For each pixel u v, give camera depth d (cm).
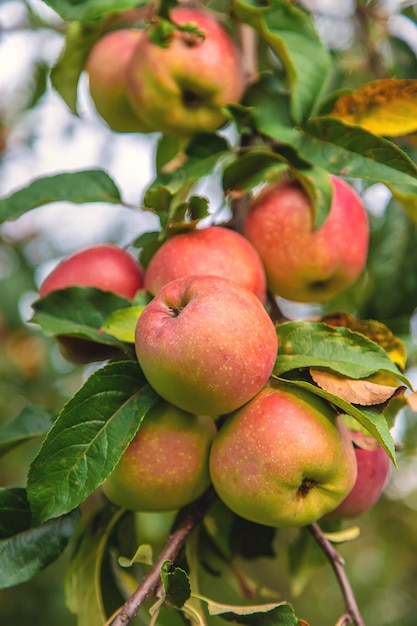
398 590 158
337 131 60
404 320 76
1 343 133
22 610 122
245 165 62
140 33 70
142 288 64
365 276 80
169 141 73
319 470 53
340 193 64
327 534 63
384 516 133
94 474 52
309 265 62
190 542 63
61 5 62
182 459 55
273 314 64
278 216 62
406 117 62
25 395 130
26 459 116
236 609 52
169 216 59
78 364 65
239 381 52
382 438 52
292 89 61
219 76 63
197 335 51
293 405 53
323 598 163
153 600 65
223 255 58
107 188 64
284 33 63
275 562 145
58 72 73
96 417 53
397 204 79
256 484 53
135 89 65
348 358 54
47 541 57
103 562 62
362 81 87
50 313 60
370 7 86
